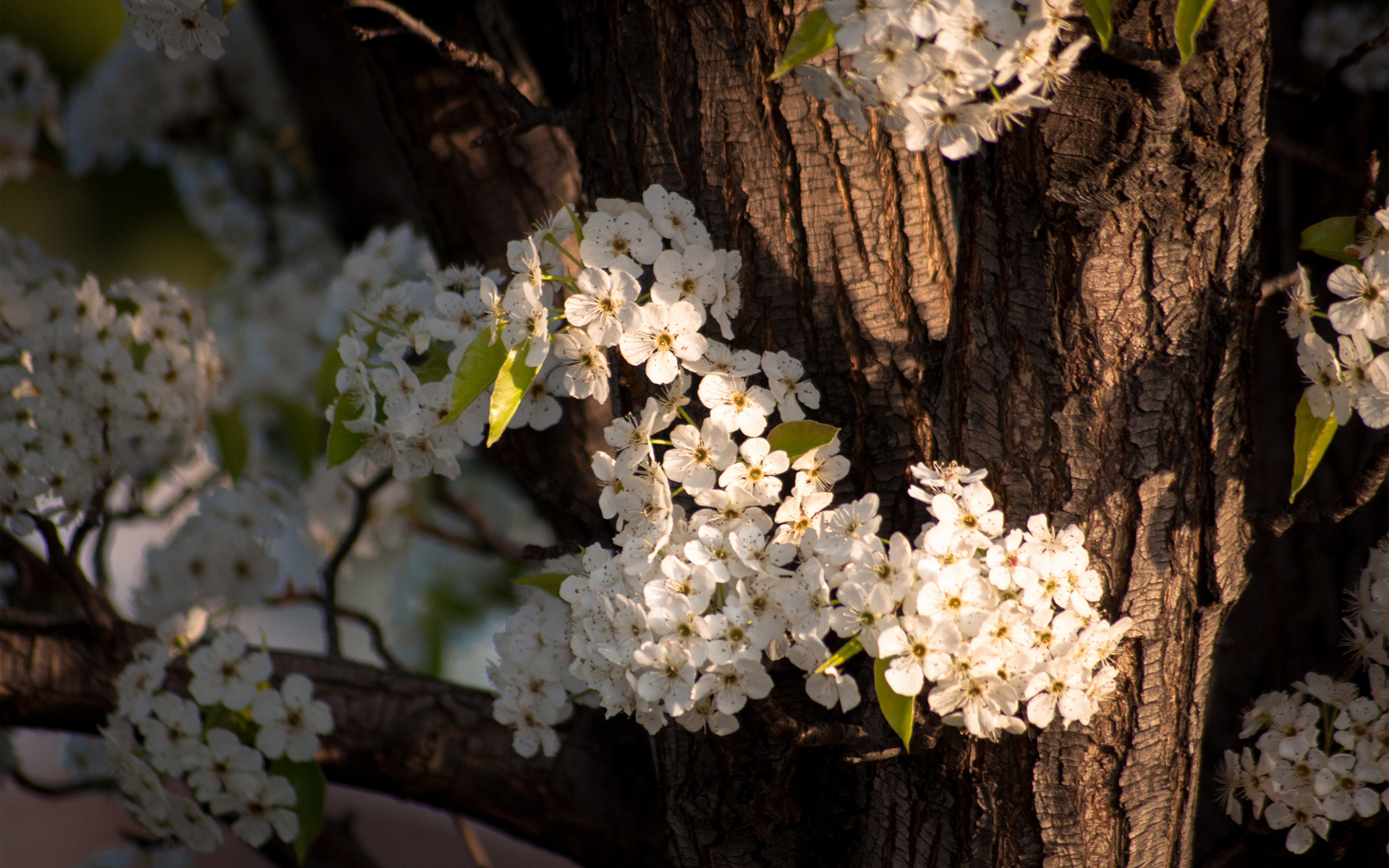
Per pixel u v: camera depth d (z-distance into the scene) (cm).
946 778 151
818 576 146
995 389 149
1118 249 146
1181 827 152
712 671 146
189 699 163
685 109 151
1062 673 146
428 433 152
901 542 146
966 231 148
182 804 159
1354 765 152
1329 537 164
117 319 164
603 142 152
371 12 161
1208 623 150
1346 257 149
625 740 165
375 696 164
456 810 165
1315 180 165
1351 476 164
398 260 165
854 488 152
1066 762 150
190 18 150
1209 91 144
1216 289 147
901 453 152
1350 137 164
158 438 165
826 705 146
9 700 163
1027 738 150
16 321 163
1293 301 148
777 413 151
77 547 163
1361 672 158
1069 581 147
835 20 142
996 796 150
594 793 164
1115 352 147
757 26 150
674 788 154
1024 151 146
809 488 148
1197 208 146
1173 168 145
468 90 163
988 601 146
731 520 148
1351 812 152
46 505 162
